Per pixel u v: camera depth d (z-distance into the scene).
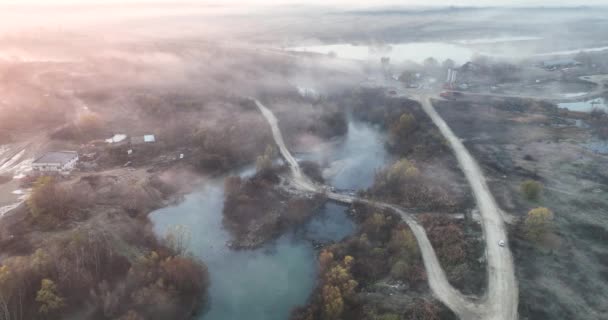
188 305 105.44
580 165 164.00
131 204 144.75
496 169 161.75
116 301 96.75
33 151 182.00
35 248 111.25
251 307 108.00
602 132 197.25
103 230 120.50
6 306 87.88
